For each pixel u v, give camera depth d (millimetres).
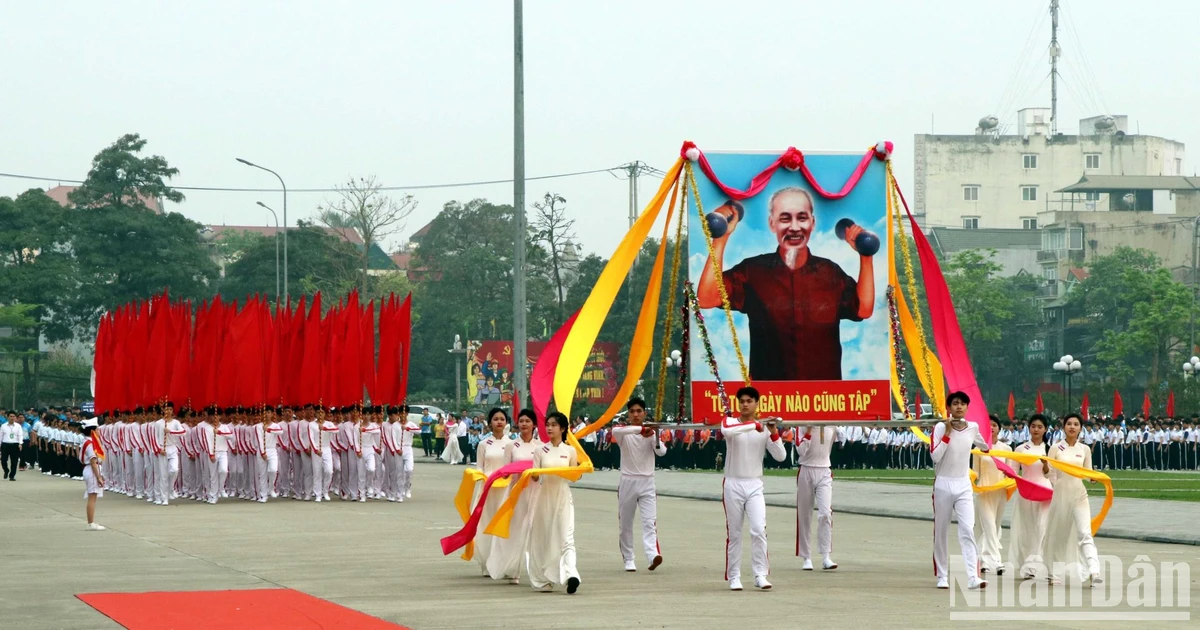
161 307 28859
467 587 13391
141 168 77062
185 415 28219
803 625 10766
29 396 77375
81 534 19578
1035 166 101625
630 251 15227
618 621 11039
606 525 21172
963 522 13320
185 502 27453
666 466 41156
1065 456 14336
